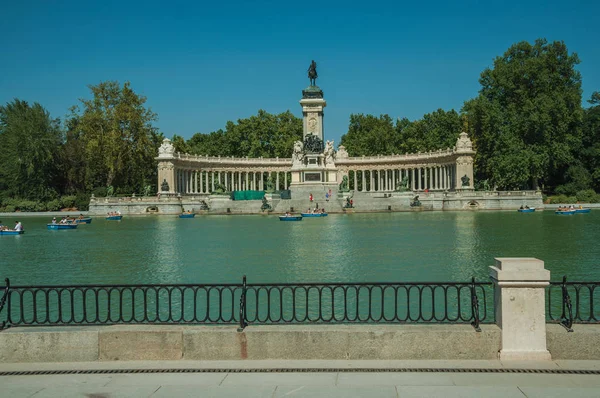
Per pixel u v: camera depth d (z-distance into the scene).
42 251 46.56
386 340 14.23
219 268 35.78
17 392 12.22
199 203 117.88
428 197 120.69
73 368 13.84
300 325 14.95
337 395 11.74
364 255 40.53
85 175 131.00
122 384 12.66
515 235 54.00
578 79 129.12
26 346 14.55
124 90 124.38
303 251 43.59
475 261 36.72
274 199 116.75
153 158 132.62
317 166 126.62
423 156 141.12
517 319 13.95
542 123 117.81
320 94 132.00
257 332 14.37
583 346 13.94
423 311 24.00
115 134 119.44
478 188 137.25
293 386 12.34
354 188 153.62
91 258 41.56
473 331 14.12
